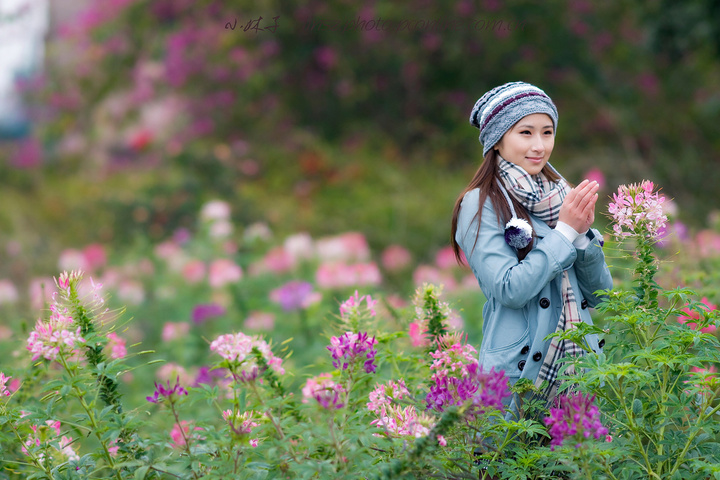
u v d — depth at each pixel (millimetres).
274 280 8422
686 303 2887
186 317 7656
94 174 15188
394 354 3590
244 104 15180
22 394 3469
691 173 12977
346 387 2828
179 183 12789
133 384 5801
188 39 15047
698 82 14414
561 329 2941
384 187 13445
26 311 7195
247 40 14945
